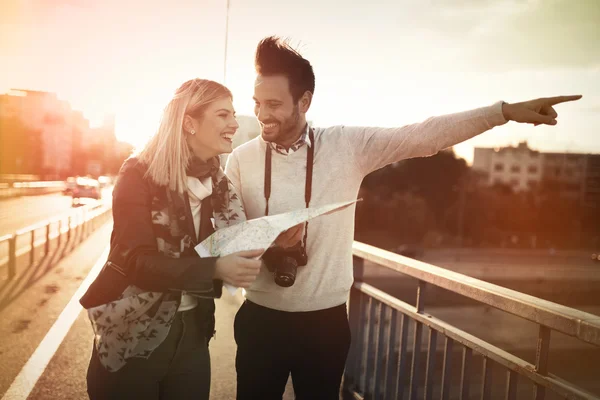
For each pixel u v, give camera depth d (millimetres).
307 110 2268
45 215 28547
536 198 109375
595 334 1546
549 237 104312
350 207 2291
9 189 46875
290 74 2137
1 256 11688
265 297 2260
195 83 1871
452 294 38312
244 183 2334
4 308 6516
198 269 1674
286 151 2264
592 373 21000
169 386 1909
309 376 2289
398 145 2211
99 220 24078
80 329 5477
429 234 85000
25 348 4793
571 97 1984
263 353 2289
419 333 2723
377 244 81062
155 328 1729
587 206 109500
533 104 2010
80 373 4160
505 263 74688
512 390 1994
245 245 1759
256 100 2205
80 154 136500
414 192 86125
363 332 3496
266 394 2320
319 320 2242
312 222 2205
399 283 40688
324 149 2268
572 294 58000
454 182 88062
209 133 1866
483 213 100000
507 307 1945
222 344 4914
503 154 111312
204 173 1925
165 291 1721
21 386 3859
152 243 1740
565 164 111375
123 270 1719
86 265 10461
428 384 2607
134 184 1787
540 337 1824
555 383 1745
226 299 6930
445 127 2115
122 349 1708
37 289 7844
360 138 2285
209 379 1995
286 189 2264
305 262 2166
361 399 3355
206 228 1929
